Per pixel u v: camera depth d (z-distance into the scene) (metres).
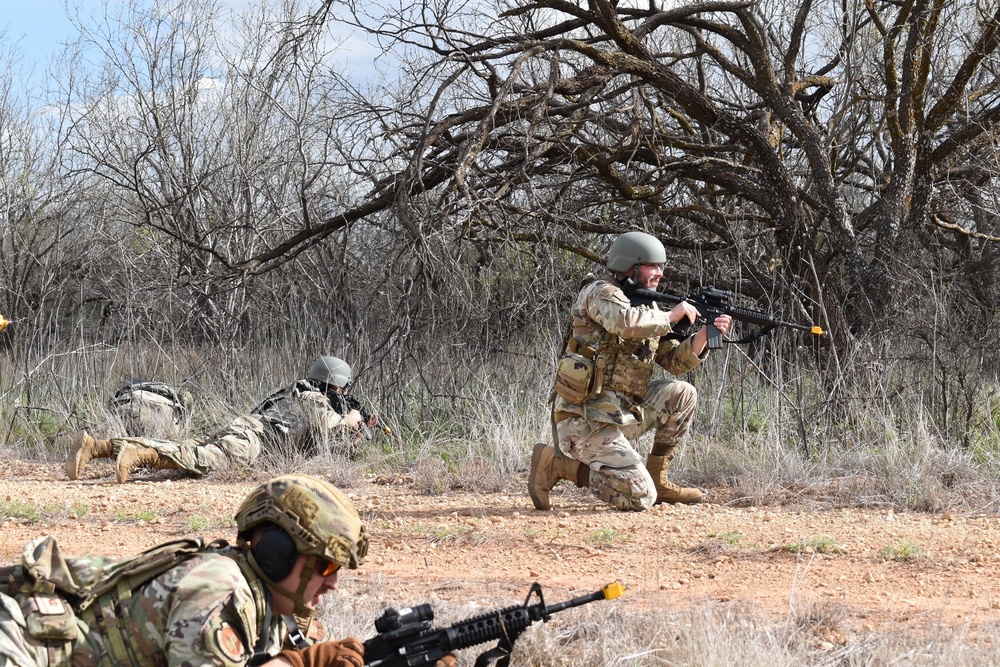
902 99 10.71
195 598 2.56
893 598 5.29
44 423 10.41
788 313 9.98
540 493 7.23
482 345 10.38
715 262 11.95
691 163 11.16
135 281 11.61
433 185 10.81
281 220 12.05
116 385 10.69
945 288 9.55
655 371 10.19
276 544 2.65
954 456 7.87
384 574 5.88
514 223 10.81
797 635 4.53
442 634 2.90
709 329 6.82
